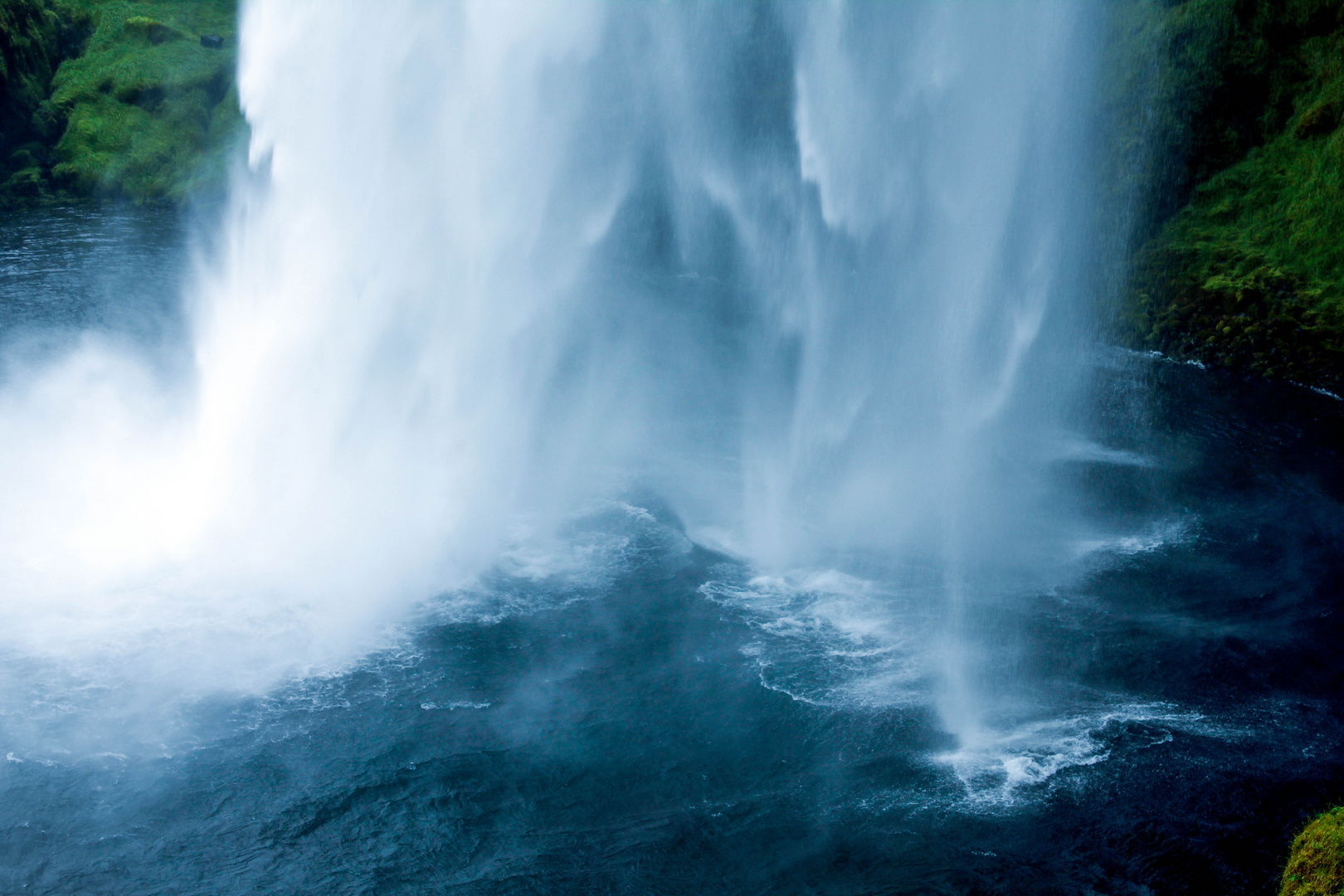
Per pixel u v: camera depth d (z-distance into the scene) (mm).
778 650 19250
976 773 16172
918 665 18938
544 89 28219
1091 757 16609
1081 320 36594
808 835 14820
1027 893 13875
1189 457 28531
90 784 15289
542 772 15945
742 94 38531
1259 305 36969
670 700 17734
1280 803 15766
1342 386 33844
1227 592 21766
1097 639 19984
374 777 15703
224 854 14180
